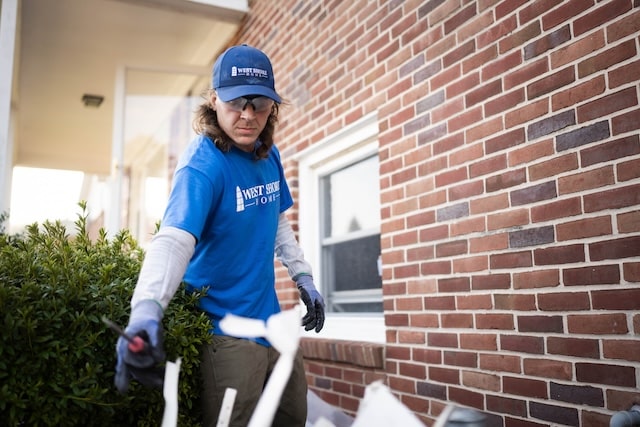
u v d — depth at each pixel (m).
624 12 1.86
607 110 1.89
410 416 0.80
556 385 2.00
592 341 1.89
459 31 2.55
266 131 1.70
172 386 1.00
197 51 5.68
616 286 1.83
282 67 4.20
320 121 3.65
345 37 3.42
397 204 2.89
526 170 2.18
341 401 3.26
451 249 2.52
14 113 5.80
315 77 3.73
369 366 3.01
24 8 4.64
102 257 1.66
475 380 2.35
